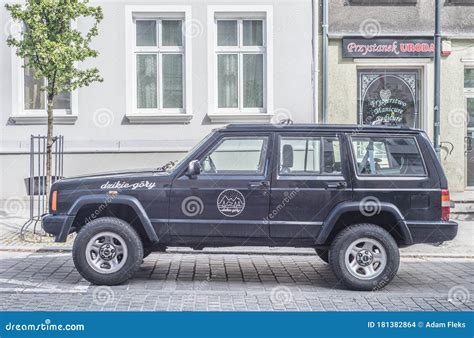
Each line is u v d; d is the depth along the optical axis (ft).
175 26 50.88
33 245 37.09
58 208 27.73
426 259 35.47
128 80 50.11
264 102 51.26
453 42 51.39
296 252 35.94
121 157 50.16
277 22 50.49
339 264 27.17
